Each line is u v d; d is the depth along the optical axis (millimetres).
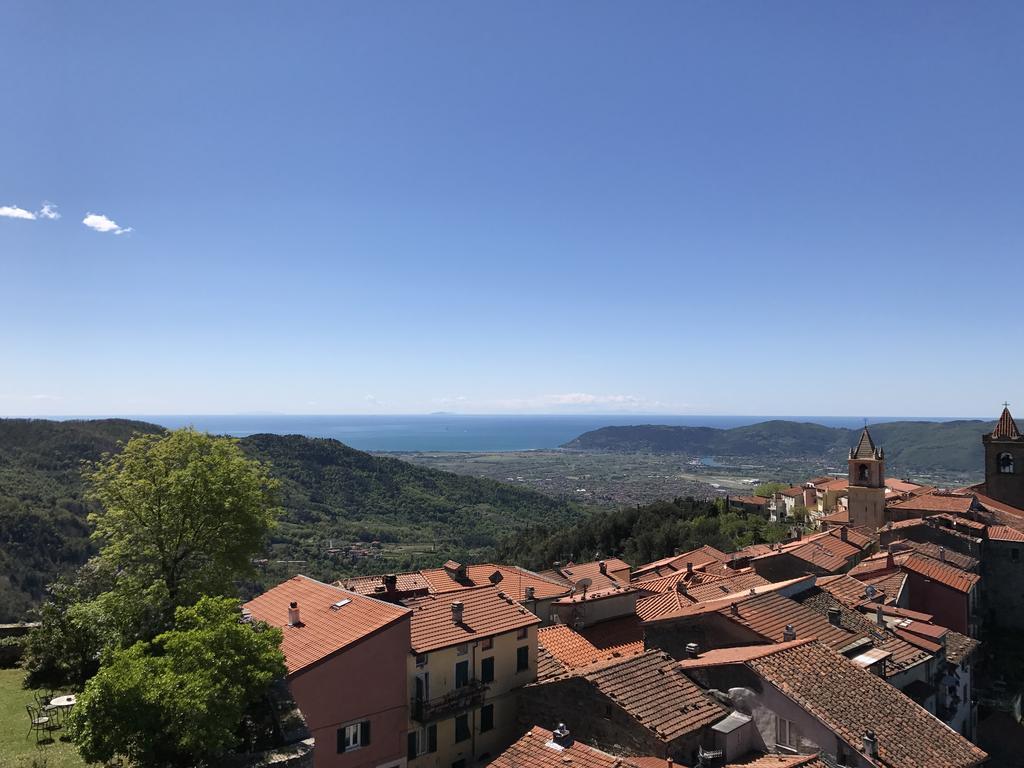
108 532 37719
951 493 89812
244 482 39906
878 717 27125
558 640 45125
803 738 26844
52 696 31516
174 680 20531
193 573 37344
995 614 65000
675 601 48500
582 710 31469
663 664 32562
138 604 33500
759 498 140000
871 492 84750
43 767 23016
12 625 41469
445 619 37750
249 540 39750
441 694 35000
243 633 22891
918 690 34531
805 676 28766
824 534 74875
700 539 106250
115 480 38125
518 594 55000
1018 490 87938
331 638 32750
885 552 62719
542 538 148625
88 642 33844
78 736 20188
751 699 28766
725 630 35469
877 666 32969
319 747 30062
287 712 24734
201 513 38031
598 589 59562
